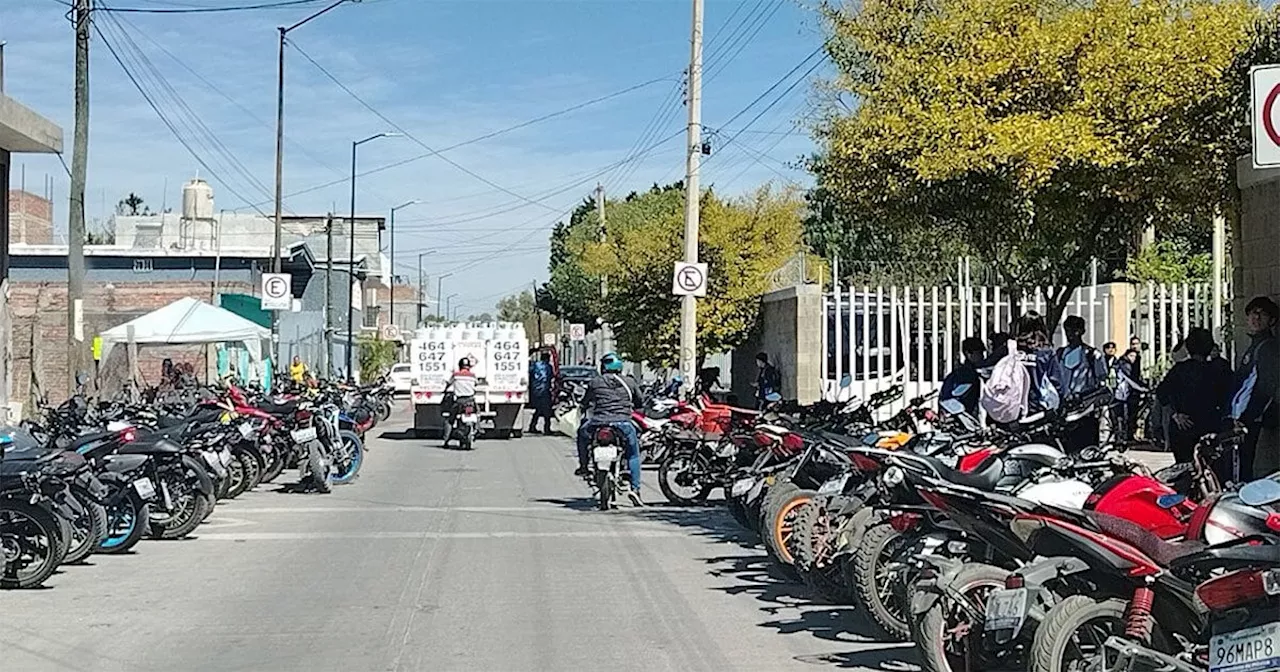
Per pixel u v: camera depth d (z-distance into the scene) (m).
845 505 9.76
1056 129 13.50
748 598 10.55
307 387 22.97
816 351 25.30
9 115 18.66
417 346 30.20
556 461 23.80
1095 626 6.77
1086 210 14.82
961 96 14.44
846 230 33.34
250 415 18.22
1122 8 14.55
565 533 14.20
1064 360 13.58
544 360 32.34
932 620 7.36
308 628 9.48
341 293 66.62
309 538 13.91
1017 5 15.11
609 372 16.36
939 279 31.14
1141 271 28.39
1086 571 6.87
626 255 33.81
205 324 28.27
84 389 22.27
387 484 19.55
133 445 13.27
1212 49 13.90
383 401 36.78
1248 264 13.77
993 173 13.96
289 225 83.81
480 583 11.23
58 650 8.84
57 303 46.72
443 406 28.59
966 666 7.37
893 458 8.24
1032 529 7.12
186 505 13.85
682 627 9.48
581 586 11.09
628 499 17.28
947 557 7.89
